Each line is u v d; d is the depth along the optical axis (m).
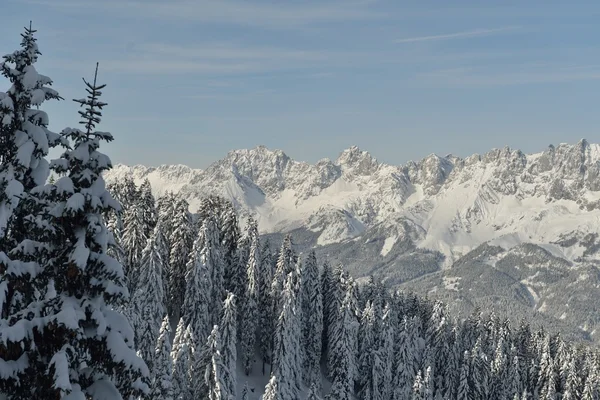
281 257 83.25
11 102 14.57
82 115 13.98
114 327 14.02
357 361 87.69
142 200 80.25
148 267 63.22
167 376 43.84
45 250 13.84
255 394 76.44
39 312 13.41
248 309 79.50
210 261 76.38
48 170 15.74
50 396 12.65
